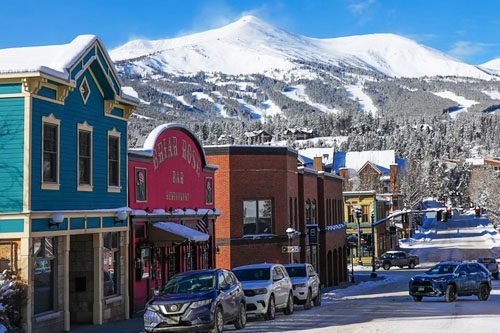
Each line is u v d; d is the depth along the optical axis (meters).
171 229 27.58
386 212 97.12
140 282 27.03
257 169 39.94
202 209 33.72
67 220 21.64
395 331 19.33
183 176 31.72
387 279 60.00
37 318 20.08
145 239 27.42
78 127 22.69
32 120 20.08
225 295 20.14
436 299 33.88
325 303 34.47
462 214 196.62
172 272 30.12
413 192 133.75
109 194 24.70
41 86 20.41
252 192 39.75
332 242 54.50
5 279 19.27
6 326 18.59
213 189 35.78
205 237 28.42
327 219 53.94
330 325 21.55
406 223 122.25
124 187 25.81
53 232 20.86
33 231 19.91
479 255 87.00
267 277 25.25
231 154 39.28
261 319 24.94
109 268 24.83
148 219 27.56
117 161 25.50
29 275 19.67
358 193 85.06
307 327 21.19
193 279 20.41
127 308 25.59
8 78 19.86
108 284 24.69
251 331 20.59
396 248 101.56
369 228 84.94
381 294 41.28
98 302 23.72
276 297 25.22
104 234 24.48
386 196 115.62
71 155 22.19
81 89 22.97
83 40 23.27
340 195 60.31
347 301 35.66
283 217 40.66
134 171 26.95
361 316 24.56
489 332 18.97
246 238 39.25
